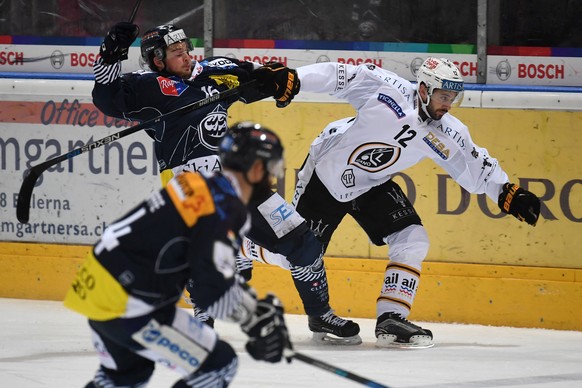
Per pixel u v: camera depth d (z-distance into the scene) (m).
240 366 12.31
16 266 16.89
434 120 13.33
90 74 16.80
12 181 16.84
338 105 15.69
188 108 12.48
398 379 11.84
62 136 16.59
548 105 14.97
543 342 14.21
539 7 15.57
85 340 13.93
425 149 13.40
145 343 8.09
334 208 14.12
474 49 15.81
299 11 16.27
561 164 15.02
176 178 8.04
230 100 13.14
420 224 14.05
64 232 16.72
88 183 16.56
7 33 17.12
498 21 15.71
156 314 8.09
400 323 13.76
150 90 12.79
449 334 14.70
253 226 13.02
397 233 13.96
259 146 7.95
